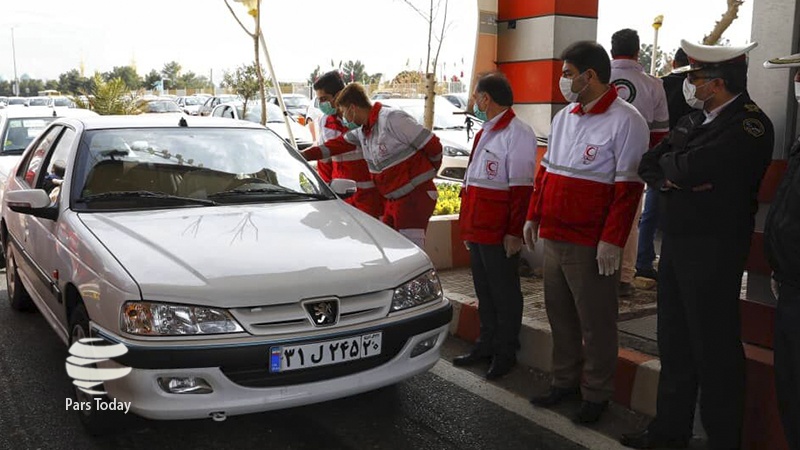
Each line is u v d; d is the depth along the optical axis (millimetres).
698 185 3252
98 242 3748
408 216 5211
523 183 4332
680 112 5402
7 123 9219
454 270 6617
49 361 4875
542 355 4691
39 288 4789
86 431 3855
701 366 3428
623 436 3748
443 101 13750
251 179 4730
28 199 4320
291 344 3330
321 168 6320
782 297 3057
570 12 6375
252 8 10227
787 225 2967
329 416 4098
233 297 3324
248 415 4094
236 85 22141
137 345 3234
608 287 3895
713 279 3312
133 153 4680
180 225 3996
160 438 3818
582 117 3875
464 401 4293
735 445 3449
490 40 6777
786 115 4145
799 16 4082
